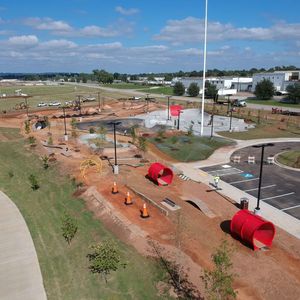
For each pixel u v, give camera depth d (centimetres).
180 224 2697
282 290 1944
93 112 9762
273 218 2994
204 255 2273
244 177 4119
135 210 2962
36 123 7725
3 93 16250
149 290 1969
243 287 1953
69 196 3472
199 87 15512
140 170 4200
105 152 5006
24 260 2442
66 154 4897
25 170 4462
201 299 1839
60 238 2708
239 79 16862
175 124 7719
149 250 2328
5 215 3216
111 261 2106
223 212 3030
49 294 2073
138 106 11012
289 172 4303
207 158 4994
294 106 10969
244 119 8500
